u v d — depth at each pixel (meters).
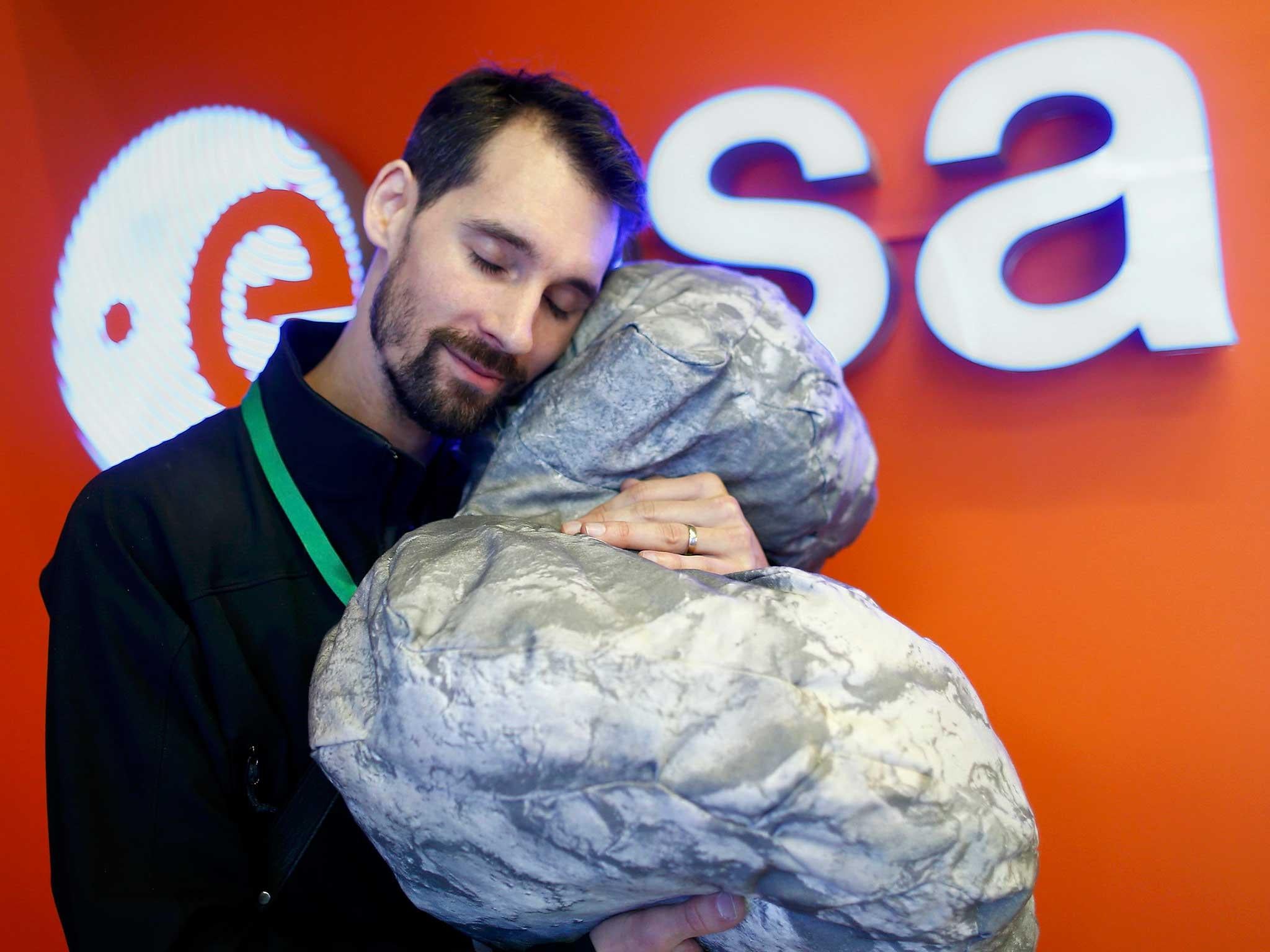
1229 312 1.53
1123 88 1.57
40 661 2.11
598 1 1.96
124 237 2.17
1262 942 1.50
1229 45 1.58
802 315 1.80
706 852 0.63
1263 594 1.53
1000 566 1.67
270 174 2.12
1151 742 1.57
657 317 0.97
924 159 1.74
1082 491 1.63
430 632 0.70
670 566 0.87
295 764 1.04
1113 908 1.57
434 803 0.67
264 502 1.09
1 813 2.05
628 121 1.95
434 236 1.05
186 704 0.99
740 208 1.77
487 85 1.07
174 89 2.19
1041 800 1.62
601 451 0.96
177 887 0.93
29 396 2.18
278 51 2.15
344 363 1.17
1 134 2.20
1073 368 1.64
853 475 1.08
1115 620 1.61
